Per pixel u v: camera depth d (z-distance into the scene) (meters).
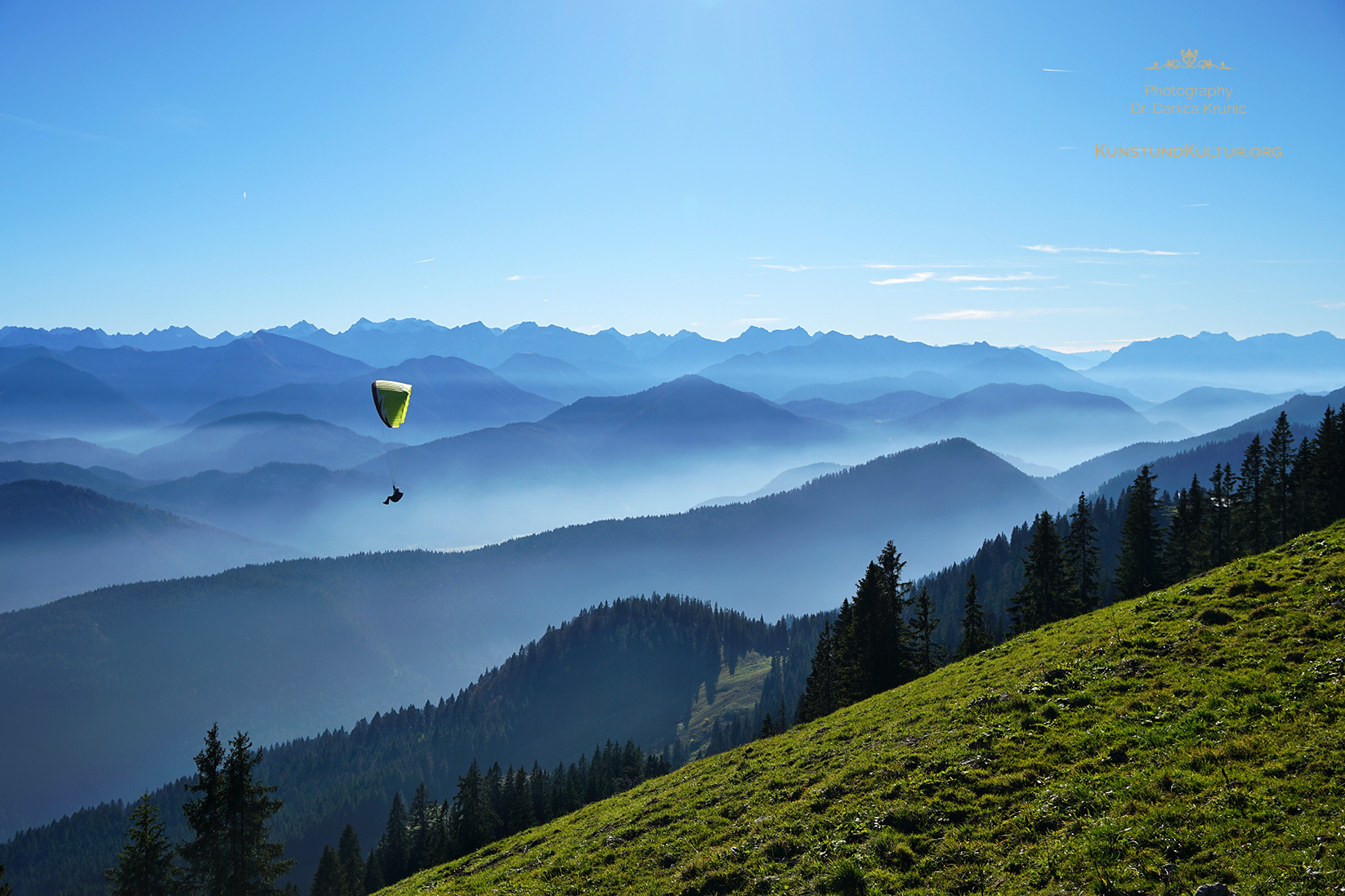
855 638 62.88
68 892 173.38
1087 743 20.50
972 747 22.86
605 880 22.62
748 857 20.81
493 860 29.97
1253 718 18.58
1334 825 13.38
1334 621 22.61
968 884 16.02
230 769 43.75
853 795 22.38
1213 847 14.12
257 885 43.44
